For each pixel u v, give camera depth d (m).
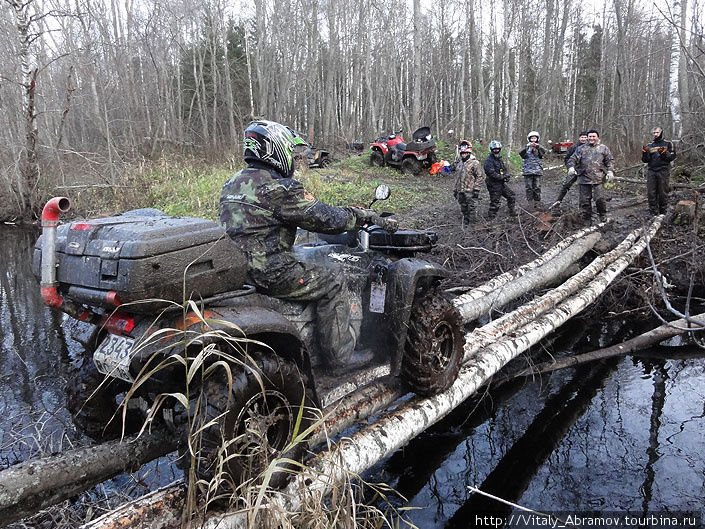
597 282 6.51
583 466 3.81
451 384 3.67
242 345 2.39
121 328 2.39
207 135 21.50
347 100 31.72
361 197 12.55
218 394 2.28
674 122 13.75
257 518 2.27
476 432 4.34
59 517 2.98
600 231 8.81
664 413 4.57
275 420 2.50
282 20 24.80
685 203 9.26
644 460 3.86
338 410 3.26
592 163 8.84
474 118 36.47
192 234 2.30
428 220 10.70
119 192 13.44
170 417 2.63
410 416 3.48
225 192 2.82
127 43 21.27
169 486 2.55
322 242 3.83
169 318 2.33
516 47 25.36
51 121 16.03
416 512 3.33
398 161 16.97
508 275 6.31
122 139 18.59
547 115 30.22
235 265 2.46
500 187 9.92
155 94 22.73
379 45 30.06
